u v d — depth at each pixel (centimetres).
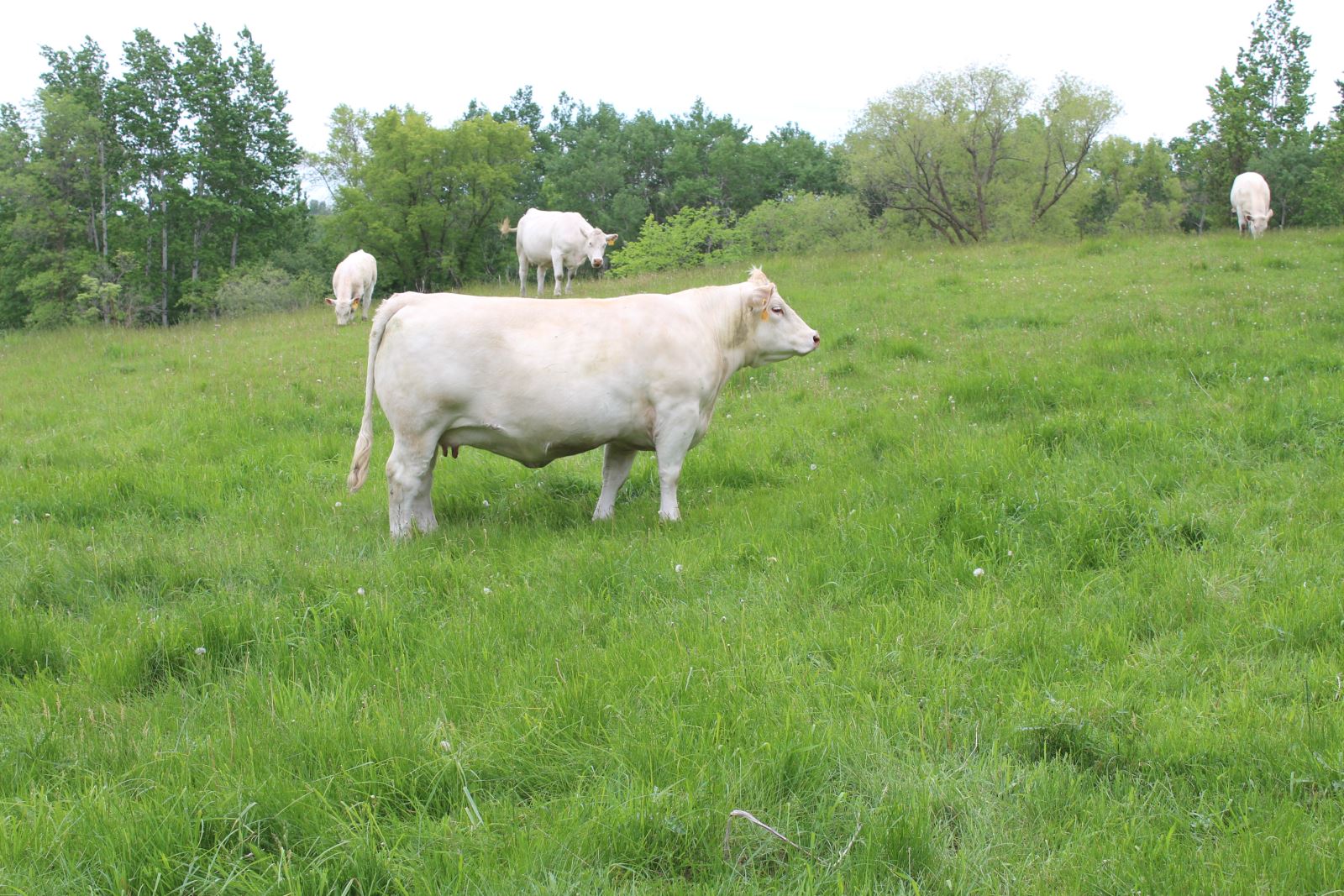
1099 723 386
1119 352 1060
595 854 310
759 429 953
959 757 369
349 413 1096
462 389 667
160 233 4566
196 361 1513
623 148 7656
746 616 500
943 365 1128
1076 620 485
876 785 343
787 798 342
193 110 4738
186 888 300
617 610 524
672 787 336
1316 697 402
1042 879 301
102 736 389
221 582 571
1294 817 321
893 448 834
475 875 301
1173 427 777
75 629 508
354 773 352
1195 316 1234
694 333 716
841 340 1298
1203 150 5997
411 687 430
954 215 4184
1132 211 5812
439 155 4547
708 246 3819
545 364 671
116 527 714
